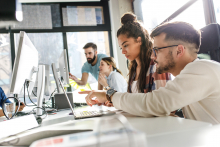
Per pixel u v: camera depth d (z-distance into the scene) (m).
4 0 1.58
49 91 1.60
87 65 3.56
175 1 2.42
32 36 3.65
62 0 3.69
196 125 0.46
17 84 0.90
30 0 3.53
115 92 0.79
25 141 0.48
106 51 3.99
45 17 3.70
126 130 0.33
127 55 1.32
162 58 0.77
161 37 0.77
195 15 2.07
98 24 3.94
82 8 3.88
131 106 0.68
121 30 1.29
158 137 0.38
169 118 0.60
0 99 1.76
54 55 3.72
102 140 0.29
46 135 0.49
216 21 1.87
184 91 0.60
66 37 3.79
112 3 3.86
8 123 0.61
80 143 0.29
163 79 1.17
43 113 1.31
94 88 3.58
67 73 1.37
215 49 1.12
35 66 1.25
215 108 0.67
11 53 3.51
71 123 0.63
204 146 0.31
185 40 0.73
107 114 0.85
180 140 0.35
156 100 0.63
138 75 1.38
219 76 0.62
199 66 0.63
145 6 3.31
